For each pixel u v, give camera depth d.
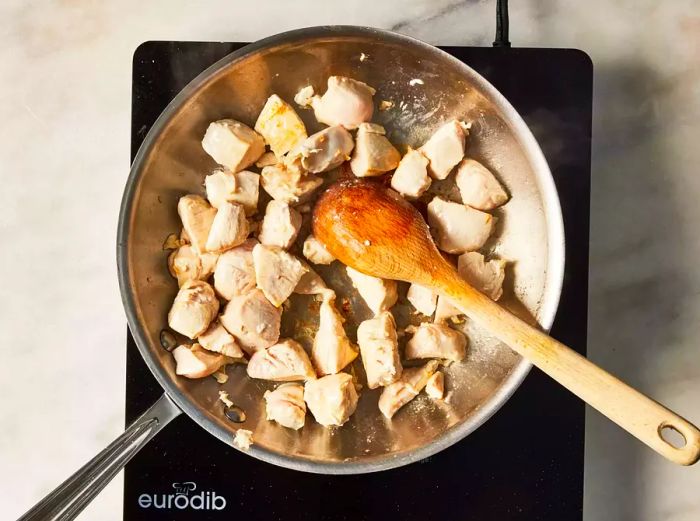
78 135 0.52
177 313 0.47
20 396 0.52
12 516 0.52
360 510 0.49
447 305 0.49
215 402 0.48
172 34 0.52
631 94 0.53
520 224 0.49
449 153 0.49
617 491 0.52
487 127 0.48
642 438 0.40
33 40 0.52
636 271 0.53
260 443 0.45
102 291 0.52
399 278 0.47
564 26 0.53
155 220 0.47
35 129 0.52
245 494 0.49
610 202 0.53
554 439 0.49
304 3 0.52
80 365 0.52
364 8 0.52
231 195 0.49
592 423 0.52
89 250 0.52
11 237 0.52
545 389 0.50
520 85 0.50
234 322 0.48
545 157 0.47
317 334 0.50
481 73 0.50
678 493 0.52
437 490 0.49
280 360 0.49
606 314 0.53
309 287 0.50
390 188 0.50
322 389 0.48
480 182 0.49
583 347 0.49
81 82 0.52
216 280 0.49
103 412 0.52
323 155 0.49
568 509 0.49
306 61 0.47
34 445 0.52
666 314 0.53
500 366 0.48
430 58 0.45
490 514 0.49
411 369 0.50
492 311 0.44
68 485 0.39
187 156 0.48
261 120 0.49
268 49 0.44
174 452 0.49
